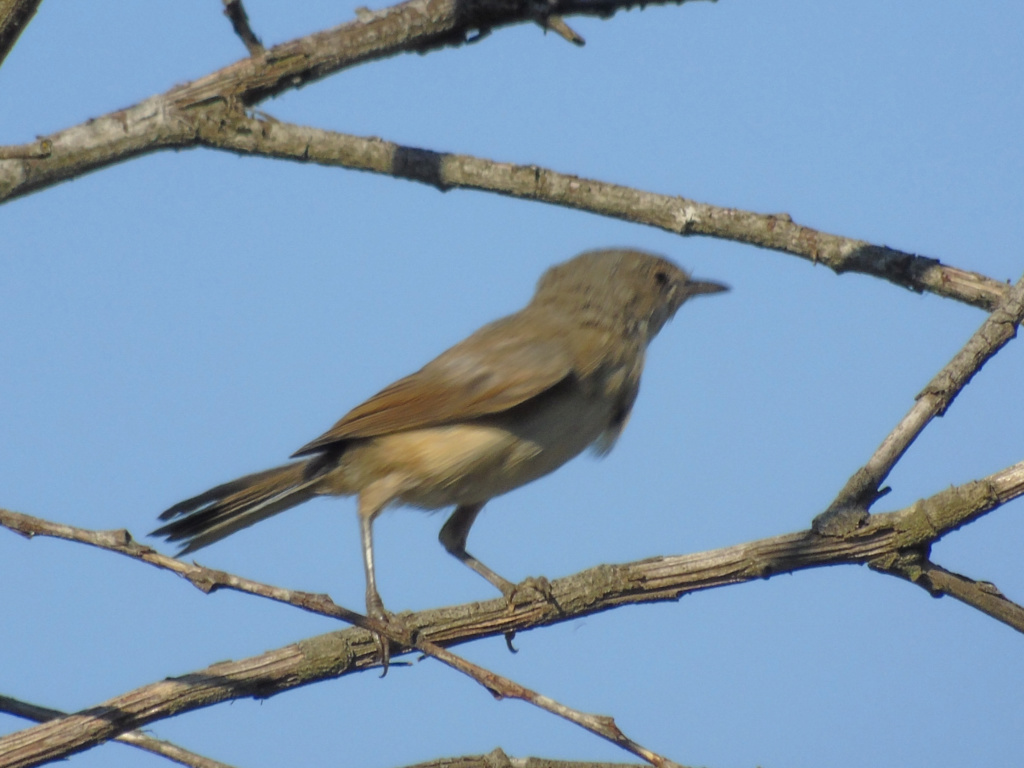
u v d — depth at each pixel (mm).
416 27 10172
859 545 10047
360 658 10141
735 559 10398
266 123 9953
